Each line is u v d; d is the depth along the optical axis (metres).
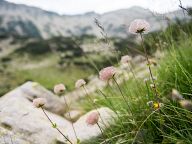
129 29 0.30
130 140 0.35
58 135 0.45
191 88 0.34
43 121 0.49
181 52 0.45
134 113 0.39
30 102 0.59
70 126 0.49
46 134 0.44
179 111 0.34
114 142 0.37
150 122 0.35
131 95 0.43
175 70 0.40
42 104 0.35
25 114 0.50
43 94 0.68
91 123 0.32
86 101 0.67
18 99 0.56
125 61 0.43
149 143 0.33
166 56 0.48
